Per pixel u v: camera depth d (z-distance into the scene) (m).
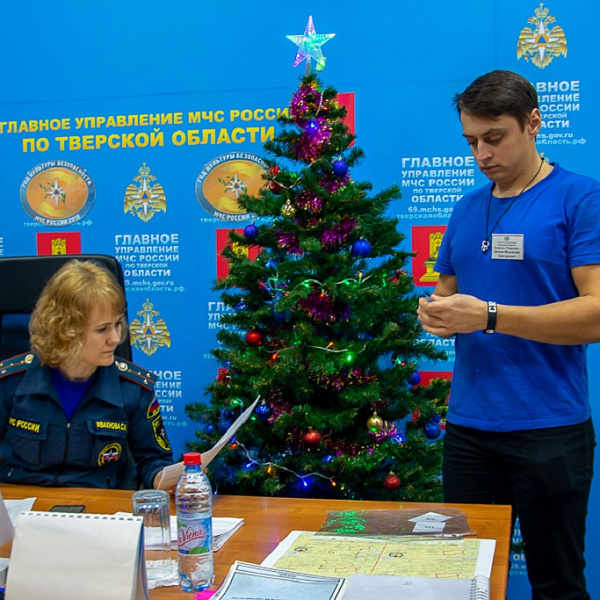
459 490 1.91
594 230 1.71
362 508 1.53
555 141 2.66
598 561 2.67
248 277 2.24
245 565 1.21
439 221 2.78
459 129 2.73
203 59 2.94
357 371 2.13
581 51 2.61
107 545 1.02
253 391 2.18
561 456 1.76
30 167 3.14
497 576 1.15
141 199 3.04
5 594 1.04
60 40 3.06
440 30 2.72
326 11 2.80
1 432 1.86
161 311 3.05
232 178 2.95
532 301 1.80
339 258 2.11
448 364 2.79
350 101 2.80
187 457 1.19
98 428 1.82
